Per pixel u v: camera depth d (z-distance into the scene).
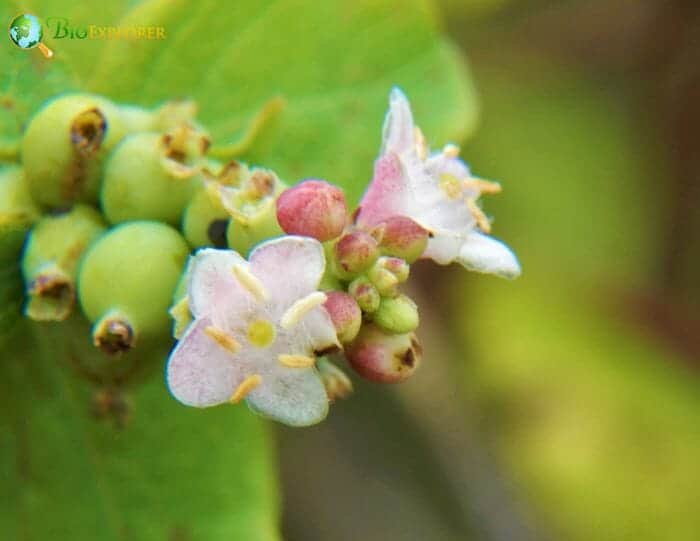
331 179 0.11
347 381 0.10
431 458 0.15
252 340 0.09
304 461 0.16
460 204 0.10
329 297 0.09
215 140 0.11
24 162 0.10
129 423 0.11
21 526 0.11
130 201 0.10
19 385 0.11
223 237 0.10
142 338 0.10
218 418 0.11
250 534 0.11
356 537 0.16
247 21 0.11
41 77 0.10
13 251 0.10
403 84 0.11
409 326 0.10
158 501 0.11
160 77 0.10
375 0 0.11
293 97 0.11
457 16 0.16
